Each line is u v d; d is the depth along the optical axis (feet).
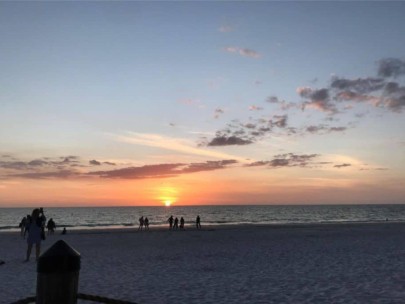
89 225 214.07
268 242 78.18
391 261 48.60
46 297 8.77
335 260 49.85
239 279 36.81
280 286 33.30
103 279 37.27
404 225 157.38
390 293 30.27
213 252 60.95
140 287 33.24
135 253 60.70
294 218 332.60
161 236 100.32
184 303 27.48
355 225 161.38
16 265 45.65
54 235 108.47
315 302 27.48
